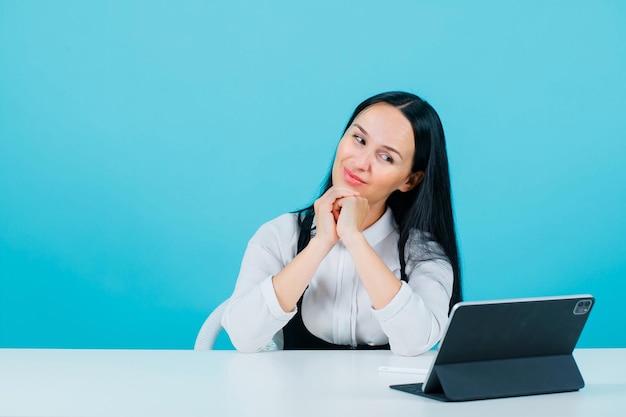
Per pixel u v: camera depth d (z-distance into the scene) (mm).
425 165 1997
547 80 4043
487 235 4047
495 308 1188
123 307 4051
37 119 4035
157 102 4043
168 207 4047
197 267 4051
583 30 4039
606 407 1140
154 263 4051
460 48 4043
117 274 4055
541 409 1123
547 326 1251
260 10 4039
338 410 1088
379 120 1929
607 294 4078
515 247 4047
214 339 1947
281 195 4051
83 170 4043
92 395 1196
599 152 4062
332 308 1980
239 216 4055
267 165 4047
